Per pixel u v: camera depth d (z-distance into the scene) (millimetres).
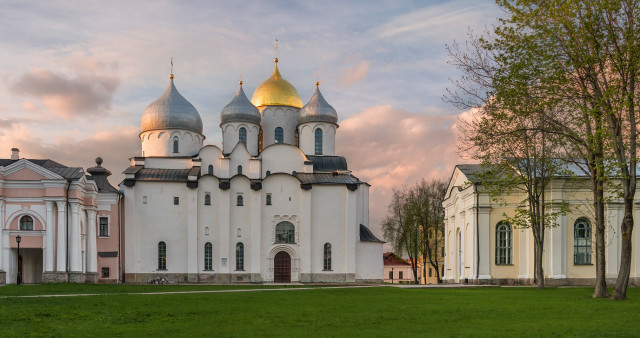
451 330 22703
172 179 78500
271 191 79312
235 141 87188
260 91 92375
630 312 28875
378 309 31250
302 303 35594
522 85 36938
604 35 34656
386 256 138625
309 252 78000
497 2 37281
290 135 91312
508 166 46969
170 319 26938
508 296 40719
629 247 36000
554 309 30484
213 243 77625
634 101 36281
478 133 41938
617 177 36594
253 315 28328
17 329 24000
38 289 48688
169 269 77062
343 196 79938
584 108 35688
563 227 60250
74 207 63625
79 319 27250
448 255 74562
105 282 73375
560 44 35938
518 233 61875
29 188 62188
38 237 62094
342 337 21109
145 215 77500
